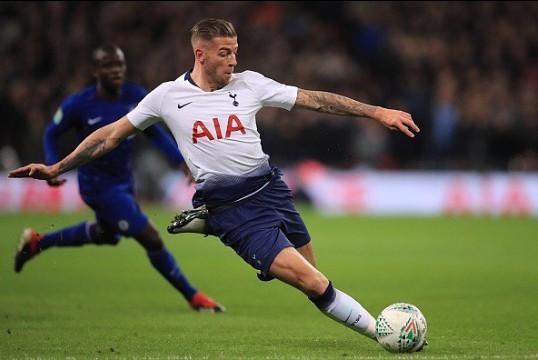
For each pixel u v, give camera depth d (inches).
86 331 1080.8
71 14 3376.0
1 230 2395.4
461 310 1237.7
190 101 901.2
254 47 3383.4
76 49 3329.2
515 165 3211.1
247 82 907.4
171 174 3159.5
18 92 3230.8
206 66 895.1
